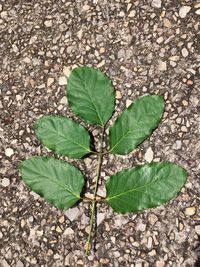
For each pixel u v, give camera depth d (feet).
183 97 1.03
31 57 1.11
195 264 0.97
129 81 1.06
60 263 1.01
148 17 1.07
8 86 1.11
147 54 1.06
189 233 0.98
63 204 1.00
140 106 1.01
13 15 1.14
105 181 1.03
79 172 1.00
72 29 1.10
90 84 1.04
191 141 1.01
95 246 1.01
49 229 1.03
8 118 1.09
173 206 0.99
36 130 1.04
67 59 1.09
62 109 1.07
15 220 1.05
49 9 1.12
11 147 1.08
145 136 1.00
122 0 1.09
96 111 1.03
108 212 1.01
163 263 0.98
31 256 1.03
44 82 1.09
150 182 0.98
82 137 1.02
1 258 1.04
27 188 1.05
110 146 1.01
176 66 1.04
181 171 0.97
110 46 1.08
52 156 1.06
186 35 1.05
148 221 1.00
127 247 1.00
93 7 1.10
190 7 1.05
